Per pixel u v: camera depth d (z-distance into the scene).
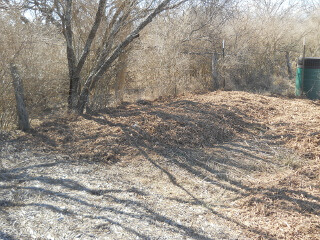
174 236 2.92
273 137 5.48
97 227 3.01
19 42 6.15
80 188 3.84
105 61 7.37
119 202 3.53
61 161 4.68
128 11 7.13
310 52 14.62
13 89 6.36
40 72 7.07
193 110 6.50
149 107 6.89
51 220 3.11
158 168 4.49
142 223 3.12
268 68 11.84
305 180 3.95
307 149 4.90
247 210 3.39
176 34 9.63
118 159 4.76
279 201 3.48
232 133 5.69
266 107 7.00
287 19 13.66
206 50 10.71
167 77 9.21
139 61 9.18
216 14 10.62
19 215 3.18
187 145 5.18
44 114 7.59
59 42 7.75
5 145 5.27
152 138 5.31
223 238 2.90
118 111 6.82
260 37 12.04
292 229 2.98
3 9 6.33
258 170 4.39
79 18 8.02
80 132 5.71
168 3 7.54
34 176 4.14
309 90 9.04
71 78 7.56
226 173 4.32
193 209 3.43
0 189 3.74
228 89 9.53
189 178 4.22
